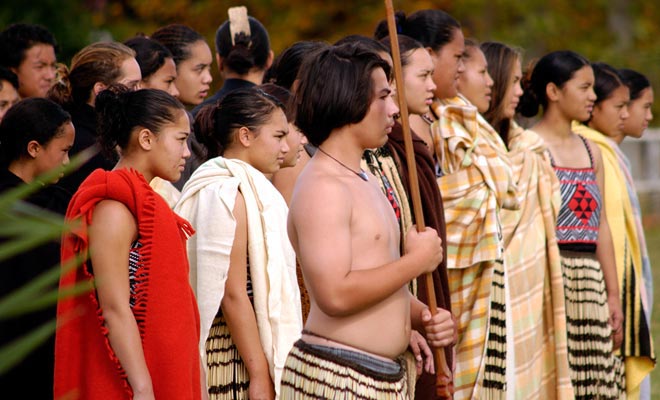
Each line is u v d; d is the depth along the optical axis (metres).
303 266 7.01
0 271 8.23
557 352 12.38
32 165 8.94
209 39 39.34
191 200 9.05
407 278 7.11
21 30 12.94
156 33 12.75
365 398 7.07
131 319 7.40
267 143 9.38
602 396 13.18
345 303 6.87
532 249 12.40
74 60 10.48
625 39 47.91
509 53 13.09
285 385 7.32
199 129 9.62
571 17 46.69
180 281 7.65
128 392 7.35
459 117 11.68
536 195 12.65
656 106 44.44
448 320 7.80
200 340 8.73
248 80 12.92
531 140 13.02
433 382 9.89
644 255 14.87
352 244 7.10
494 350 11.55
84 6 34.66
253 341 8.78
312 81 7.29
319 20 40.91
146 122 8.12
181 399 7.52
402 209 9.79
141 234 7.54
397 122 10.23
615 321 13.77
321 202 6.98
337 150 7.30
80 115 10.26
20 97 13.02
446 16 11.86
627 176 14.91
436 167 11.76
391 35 7.67
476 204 11.47
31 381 8.45
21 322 8.29
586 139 13.90
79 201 7.43
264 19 40.81
